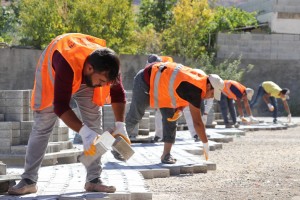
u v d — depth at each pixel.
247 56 29.86
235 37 29.91
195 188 7.73
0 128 9.31
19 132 9.44
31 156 6.15
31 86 24.41
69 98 5.53
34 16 27.42
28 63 24.34
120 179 7.47
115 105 6.16
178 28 30.42
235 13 34.41
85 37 5.92
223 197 7.05
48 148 9.26
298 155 11.91
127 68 26.91
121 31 28.44
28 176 6.20
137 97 10.02
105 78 5.47
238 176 8.83
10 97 9.51
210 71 27.75
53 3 27.53
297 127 21.50
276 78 29.73
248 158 11.36
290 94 29.69
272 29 33.28
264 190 7.57
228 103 19.14
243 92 19.38
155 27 35.56
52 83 5.78
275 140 15.80
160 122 13.04
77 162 9.67
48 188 6.60
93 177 6.36
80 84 5.69
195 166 9.17
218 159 11.18
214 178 8.63
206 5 30.59
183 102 8.52
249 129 19.27
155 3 36.12
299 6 33.09
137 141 13.09
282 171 9.39
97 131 6.27
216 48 29.98
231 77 27.47
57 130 9.84
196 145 12.68
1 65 23.88
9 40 32.75
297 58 29.72
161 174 8.72
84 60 5.54
